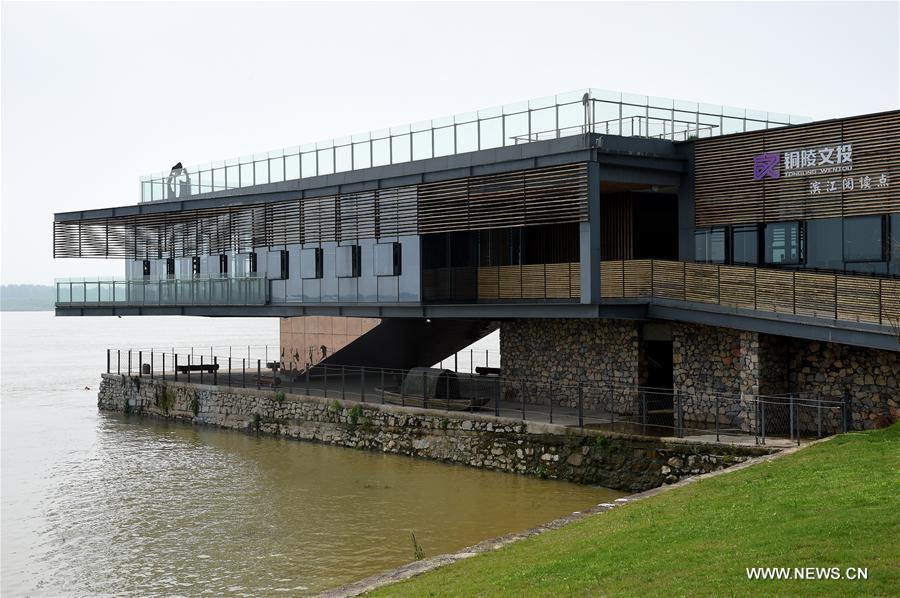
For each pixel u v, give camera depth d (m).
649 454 23.73
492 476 26.92
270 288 39.44
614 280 28.44
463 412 29.47
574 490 24.55
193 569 19.70
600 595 10.99
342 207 35.88
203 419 41.28
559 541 14.55
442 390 31.31
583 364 30.80
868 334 21.98
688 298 26.42
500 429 27.88
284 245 38.81
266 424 37.62
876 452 17.59
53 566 20.36
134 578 19.27
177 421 42.75
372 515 23.36
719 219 27.58
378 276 34.66
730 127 30.67
